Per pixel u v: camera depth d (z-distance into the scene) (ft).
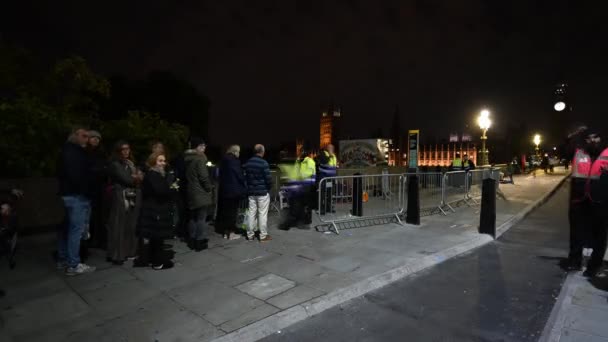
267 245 21.09
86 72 36.78
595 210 16.33
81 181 15.74
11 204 17.06
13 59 35.42
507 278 16.89
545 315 13.10
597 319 12.31
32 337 11.10
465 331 11.99
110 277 15.97
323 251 19.93
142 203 16.31
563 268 18.29
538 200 42.50
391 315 13.15
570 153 18.52
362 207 27.14
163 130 32.60
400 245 21.31
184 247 20.74
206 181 19.62
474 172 43.34
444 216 31.12
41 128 24.47
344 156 63.93
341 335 11.78
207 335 11.20
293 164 34.42
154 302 13.48
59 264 17.03
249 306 13.14
